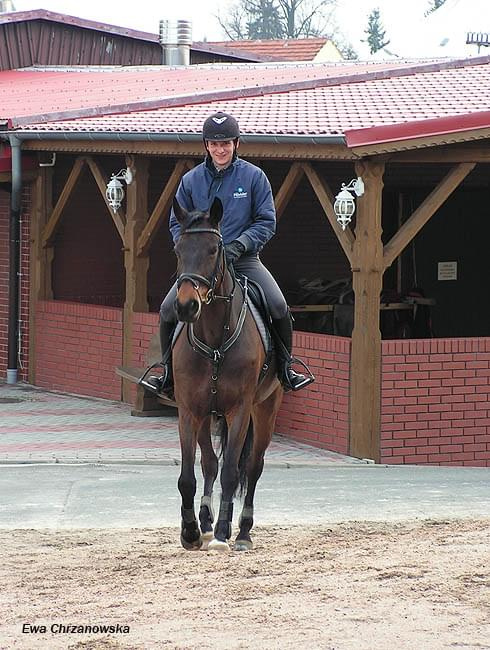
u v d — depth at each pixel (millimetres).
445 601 8523
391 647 7555
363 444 15156
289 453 15523
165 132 16641
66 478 13977
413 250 21406
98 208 20984
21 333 21094
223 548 9578
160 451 15578
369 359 15055
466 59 22062
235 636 7770
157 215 18125
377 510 12281
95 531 11180
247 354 9758
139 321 18594
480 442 15688
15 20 29531
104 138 17625
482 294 21531
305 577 9242
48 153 20094
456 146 14938
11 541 10734
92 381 19750
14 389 20547
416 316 19516
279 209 16141
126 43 31500
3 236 21359
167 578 9305
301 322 19281
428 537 10789
